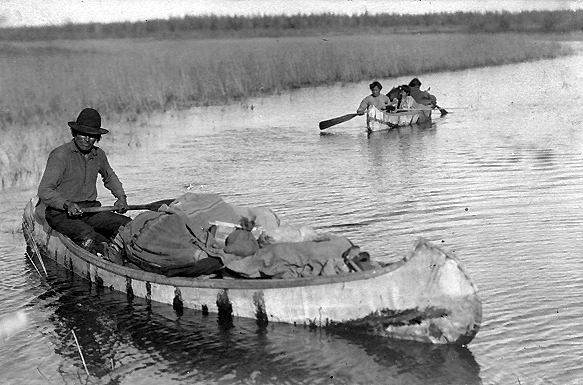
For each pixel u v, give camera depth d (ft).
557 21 185.57
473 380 20.04
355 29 188.75
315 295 22.94
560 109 68.33
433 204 36.24
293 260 24.00
